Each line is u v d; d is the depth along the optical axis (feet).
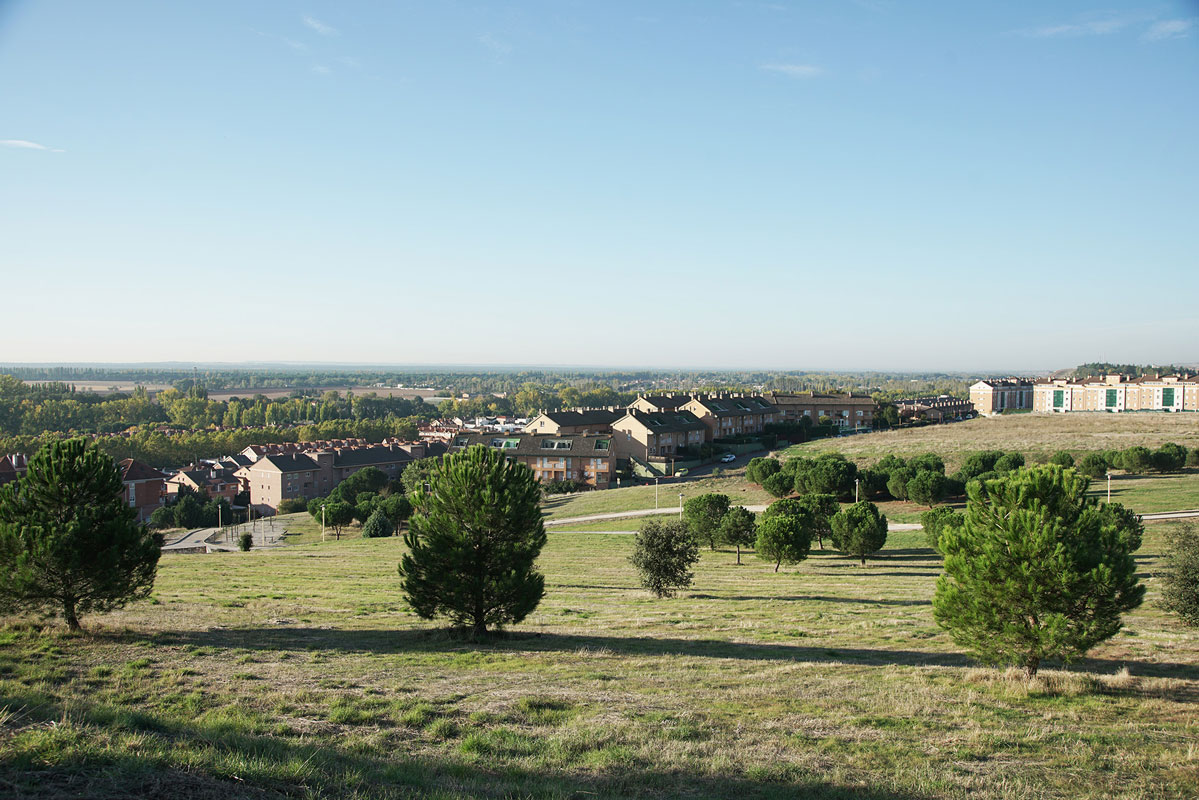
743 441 398.21
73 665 55.72
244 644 66.90
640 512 236.63
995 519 60.75
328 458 387.75
